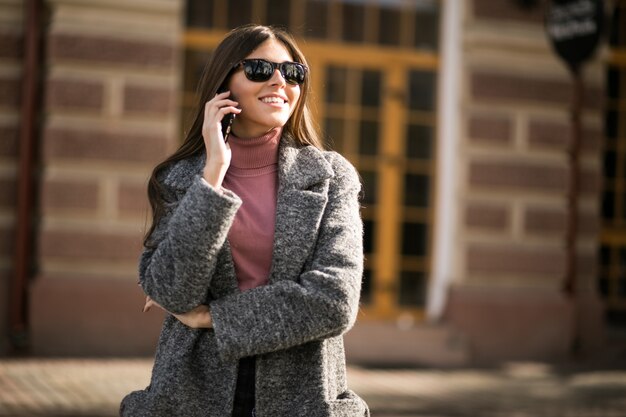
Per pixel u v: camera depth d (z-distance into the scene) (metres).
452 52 10.22
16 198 9.37
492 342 10.07
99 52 9.33
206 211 2.42
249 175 2.67
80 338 9.23
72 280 9.27
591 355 10.44
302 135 2.77
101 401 7.11
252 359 2.54
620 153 11.32
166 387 2.50
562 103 10.29
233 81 2.68
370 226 10.36
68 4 9.30
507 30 10.10
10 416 6.50
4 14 9.37
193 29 9.94
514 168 10.16
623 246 11.32
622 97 11.30
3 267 9.34
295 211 2.58
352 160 10.31
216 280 2.55
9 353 9.01
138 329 9.36
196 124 2.71
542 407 7.61
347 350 9.73
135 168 9.40
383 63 10.35
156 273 2.44
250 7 10.08
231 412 2.50
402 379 8.72
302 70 2.69
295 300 2.44
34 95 9.31
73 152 9.30
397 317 10.33
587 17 9.48
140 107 9.40
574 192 10.34
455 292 10.04
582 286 10.55
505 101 10.16
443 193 10.27
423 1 10.41
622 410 7.58
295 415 2.49
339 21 10.28
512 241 10.18
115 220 9.37
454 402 7.70
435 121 10.43
